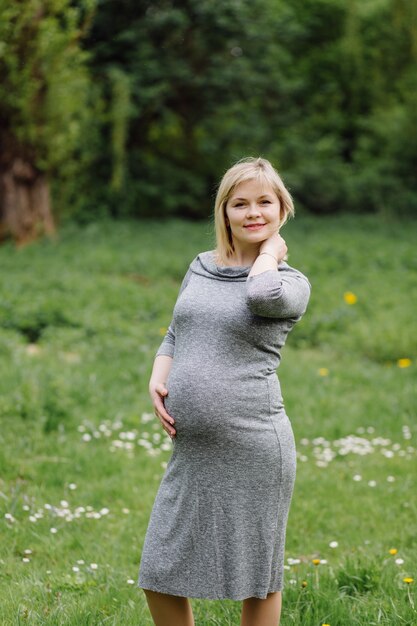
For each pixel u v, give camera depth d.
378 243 18.50
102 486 5.32
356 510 5.17
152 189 23.62
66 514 4.81
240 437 2.78
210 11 21.70
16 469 5.40
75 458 5.77
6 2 14.12
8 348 8.57
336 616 3.42
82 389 7.33
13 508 4.72
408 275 14.86
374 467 6.07
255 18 23.61
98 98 19.89
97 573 3.93
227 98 24.00
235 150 25.20
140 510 5.02
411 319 11.09
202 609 3.57
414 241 19.17
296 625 3.35
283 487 2.86
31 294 11.49
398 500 5.36
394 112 25.89
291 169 25.44
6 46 14.66
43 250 16.28
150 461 5.93
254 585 2.81
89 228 19.80
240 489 2.79
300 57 28.55
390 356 9.82
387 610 3.47
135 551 4.33
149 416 6.93
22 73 15.13
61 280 12.58
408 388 8.20
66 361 8.53
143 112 22.86
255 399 2.81
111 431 6.51
